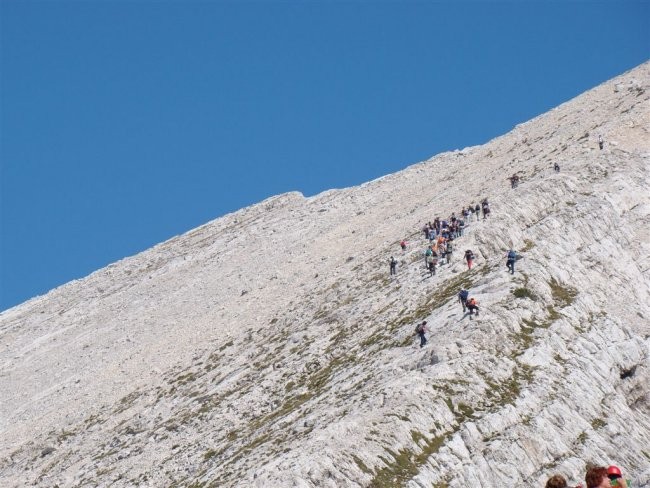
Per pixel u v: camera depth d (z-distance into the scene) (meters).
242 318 105.38
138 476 72.50
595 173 90.69
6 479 87.00
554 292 68.88
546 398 57.31
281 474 48.38
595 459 53.81
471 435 53.12
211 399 81.75
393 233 108.19
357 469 48.84
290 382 76.06
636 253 77.56
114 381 104.06
